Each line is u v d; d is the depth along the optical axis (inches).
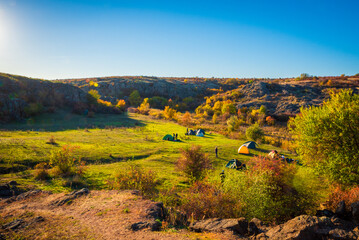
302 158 627.8
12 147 789.2
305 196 528.7
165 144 1264.8
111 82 5118.1
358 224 319.9
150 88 5191.9
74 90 2635.3
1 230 257.3
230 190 450.0
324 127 544.4
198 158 666.8
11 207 358.9
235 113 3191.4
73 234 249.0
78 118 2175.2
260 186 449.7
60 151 638.5
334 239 242.7
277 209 461.1
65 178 584.7
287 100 3683.6
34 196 422.9
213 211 384.2
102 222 284.0
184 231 269.0
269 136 1902.1
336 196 480.4
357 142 505.0
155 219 296.7
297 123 652.7
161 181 631.8
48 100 2311.8
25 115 1873.8
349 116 511.5
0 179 534.6
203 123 2659.9
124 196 398.9
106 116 2481.5
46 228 265.7
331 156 535.2
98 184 568.7
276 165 538.9
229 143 1397.6
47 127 1598.2
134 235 244.1
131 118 2497.5
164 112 2802.7
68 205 363.3
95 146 1036.5
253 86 4562.0
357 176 489.4
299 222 267.3
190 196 428.1
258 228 290.5
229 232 255.1
